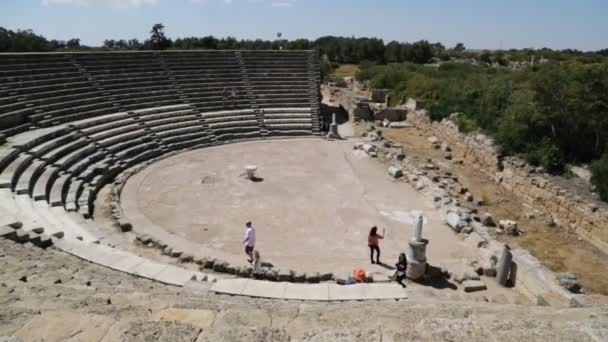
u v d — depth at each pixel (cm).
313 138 3697
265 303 1023
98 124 2977
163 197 2281
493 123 3064
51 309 680
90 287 944
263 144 3462
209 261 1552
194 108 3722
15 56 2941
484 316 789
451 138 3428
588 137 2428
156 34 6494
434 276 1525
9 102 2620
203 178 2598
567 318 708
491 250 1688
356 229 1955
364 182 2586
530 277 1404
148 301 826
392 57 9931
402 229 1962
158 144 3100
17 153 2170
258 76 4278
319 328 699
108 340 556
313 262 1655
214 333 579
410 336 573
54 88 3041
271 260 1662
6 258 1116
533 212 2284
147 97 3578
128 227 1861
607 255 1856
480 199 2411
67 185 2162
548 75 2484
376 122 4331
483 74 5038
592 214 1959
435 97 4266
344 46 10188
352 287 1205
